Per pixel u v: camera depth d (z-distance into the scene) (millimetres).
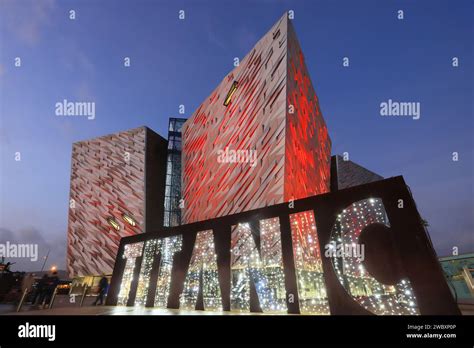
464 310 9281
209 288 10961
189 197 36375
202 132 36188
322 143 36375
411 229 6926
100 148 42625
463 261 14633
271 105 24328
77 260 38000
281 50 24594
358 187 8070
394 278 6801
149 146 39844
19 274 19734
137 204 36250
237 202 25969
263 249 9852
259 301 8984
